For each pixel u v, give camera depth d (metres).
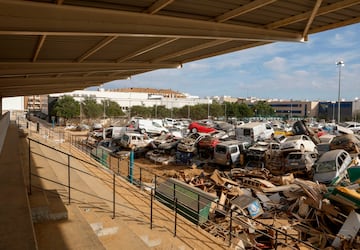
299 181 13.50
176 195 11.78
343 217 10.91
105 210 8.48
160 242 7.54
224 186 14.72
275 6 6.26
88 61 11.38
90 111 64.75
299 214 11.99
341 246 9.38
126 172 20.47
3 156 10.46
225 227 10.40
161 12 6.19
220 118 76.19
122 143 29.03
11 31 4.69
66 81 19.00
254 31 7.63
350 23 7.13
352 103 98.69
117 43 8.95
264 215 12.20
